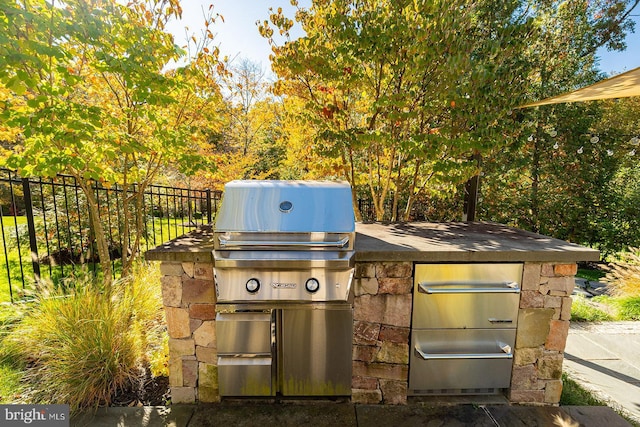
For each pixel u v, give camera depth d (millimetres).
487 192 8805
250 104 12086
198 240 2504
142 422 2146
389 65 4066
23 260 5867
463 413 2252
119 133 3275
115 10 3010
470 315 2258
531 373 2326
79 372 2363
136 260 4219
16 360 2641
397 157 5109
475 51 4098
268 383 2252
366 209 6684
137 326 2904
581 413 2270
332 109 4426
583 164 8570
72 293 2871
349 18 3840
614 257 8289
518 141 5719
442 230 3033
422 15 3711
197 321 2266
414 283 2232
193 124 4559
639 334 3689
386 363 2301
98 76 3707
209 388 2316
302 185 2230
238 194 2143
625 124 9156
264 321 2170
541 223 8859
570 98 3455
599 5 8453
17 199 10227
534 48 7789
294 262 1968
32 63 2449
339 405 2314
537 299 2258
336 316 2199
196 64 4059
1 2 2273
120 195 5980
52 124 2676
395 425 2131
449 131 3996
